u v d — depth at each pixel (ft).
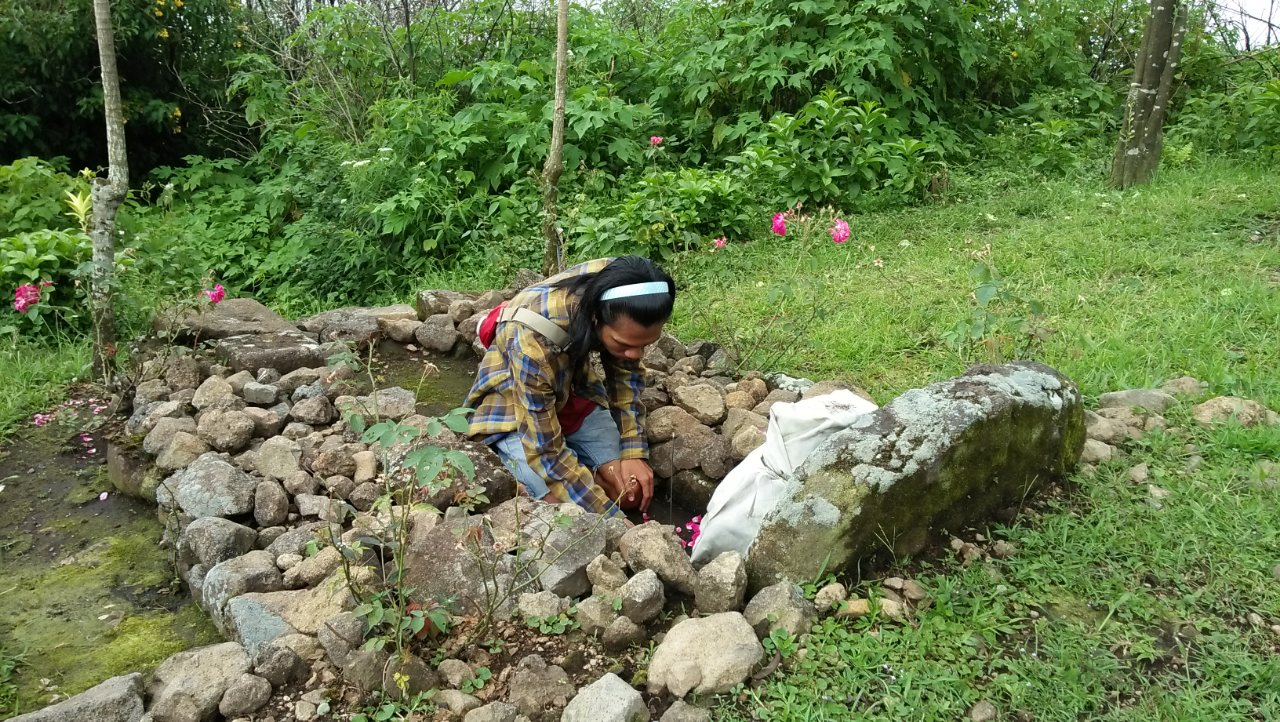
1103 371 10.52
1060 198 18.85
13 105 29.27
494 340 9.37
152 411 10.25
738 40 23.57
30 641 7.29
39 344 14.51
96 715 5.82
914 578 7.05
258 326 13.15
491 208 19.65
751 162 19.69
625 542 7.43
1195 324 11.50
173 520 8.55
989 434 7.34
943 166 20.76
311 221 23.06
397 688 6.04
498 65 22.65
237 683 6.06
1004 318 10.80
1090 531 7.56
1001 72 27.53
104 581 8.09
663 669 6.08
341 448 9.33
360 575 7.07
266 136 31.83
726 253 16.81
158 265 13.09
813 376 11.44
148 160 32.58
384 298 19.65
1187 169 20.76
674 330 13.43
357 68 27.09
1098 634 6.44
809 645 6.30
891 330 12.46
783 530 7.02
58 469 10.08
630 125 21.50
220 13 32.68
